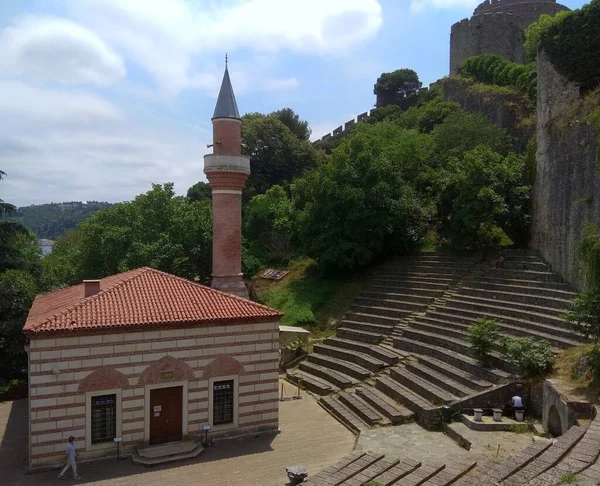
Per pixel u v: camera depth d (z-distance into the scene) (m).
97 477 20.31
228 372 24.20
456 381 26.64
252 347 24.72
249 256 54.69
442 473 17.00
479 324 27.53
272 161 74.25
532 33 53.72
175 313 23.56
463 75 68.25
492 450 20.08
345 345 36.28
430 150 54.53
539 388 23.12
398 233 46.50
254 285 53.47
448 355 29.16
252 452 22.75
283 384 33.50
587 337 22.80
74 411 21.45
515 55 71.44
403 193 46.44
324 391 30.56
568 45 34.72
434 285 39.66
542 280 34.06
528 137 51.72
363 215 44.72
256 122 75.69
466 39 74.25
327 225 46.94
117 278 29.42
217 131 37.50
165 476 20.38
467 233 41.31
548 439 19.77
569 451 15.86
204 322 23.53
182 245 47.75
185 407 23.38
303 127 93.19
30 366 20.86
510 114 54.41
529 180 40.00
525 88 56.69
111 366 21.98
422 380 27.78
